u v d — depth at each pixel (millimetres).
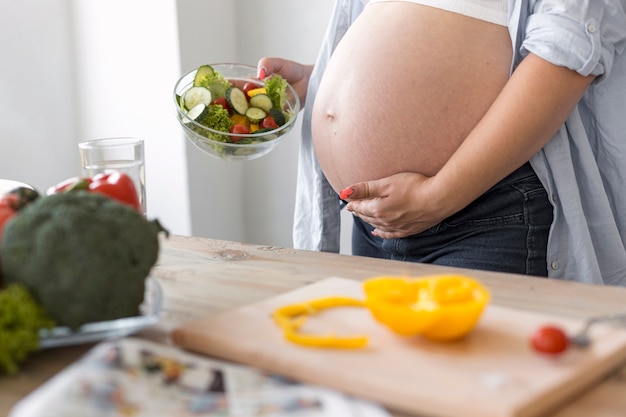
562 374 617
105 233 706
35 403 559
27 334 673
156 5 2328
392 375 625
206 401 588
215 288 916
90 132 2500
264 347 683
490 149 1236
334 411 574
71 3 2439
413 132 1324
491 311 763
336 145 1425
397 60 1327
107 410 565
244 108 1382
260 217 2627
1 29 2223
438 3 1313
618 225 1411
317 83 1577
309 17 2408
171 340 753
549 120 1229
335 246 1632
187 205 2416
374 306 691
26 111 2314
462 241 1353
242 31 2539
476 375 621
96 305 701
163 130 2396
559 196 1303
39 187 2373
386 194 1314
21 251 697
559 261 1333
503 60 1298
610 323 762
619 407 606
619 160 1366
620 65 1325
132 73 2402
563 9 1207
